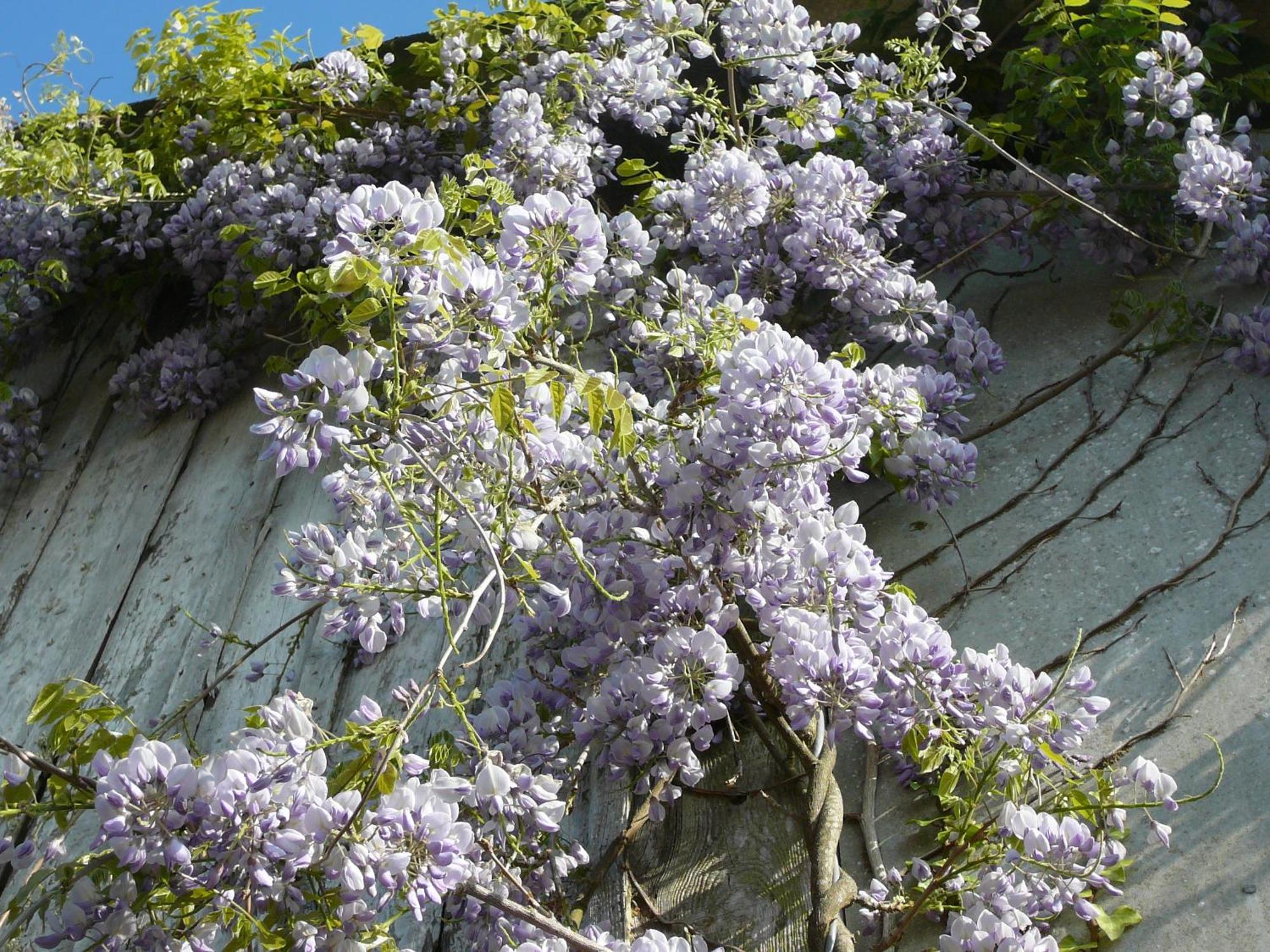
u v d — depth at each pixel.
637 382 2.60
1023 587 2.38
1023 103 3.18
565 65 3.14
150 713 2.76
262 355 3.54
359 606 2.03
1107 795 1.87
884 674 1.91
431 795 1.62
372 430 1.83
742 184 2.49
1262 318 2.55
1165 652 2.17
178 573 3.09
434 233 1.73
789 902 2.09
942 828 2.09
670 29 2.86
